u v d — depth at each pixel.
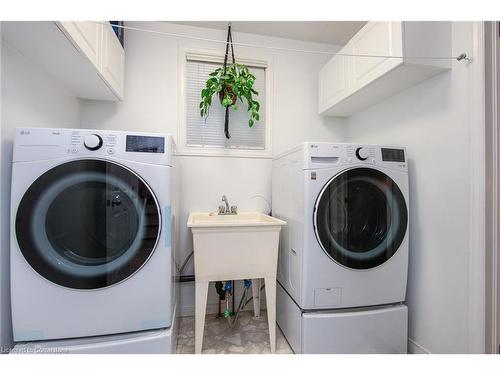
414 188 1.50
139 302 1.12
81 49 1.13
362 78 1.55
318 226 1.31
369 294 1.37
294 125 2.18
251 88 1.89
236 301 2.00
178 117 1.94
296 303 1.43
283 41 2.17
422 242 1.44
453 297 1.25
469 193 1.19
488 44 1.15
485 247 1.14
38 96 1.28
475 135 1.17
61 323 1.04
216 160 2.01
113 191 1.10
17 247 1.00
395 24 1.28
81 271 1.06
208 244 1.35
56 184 1.03
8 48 1.07
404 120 1.59
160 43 1.93
